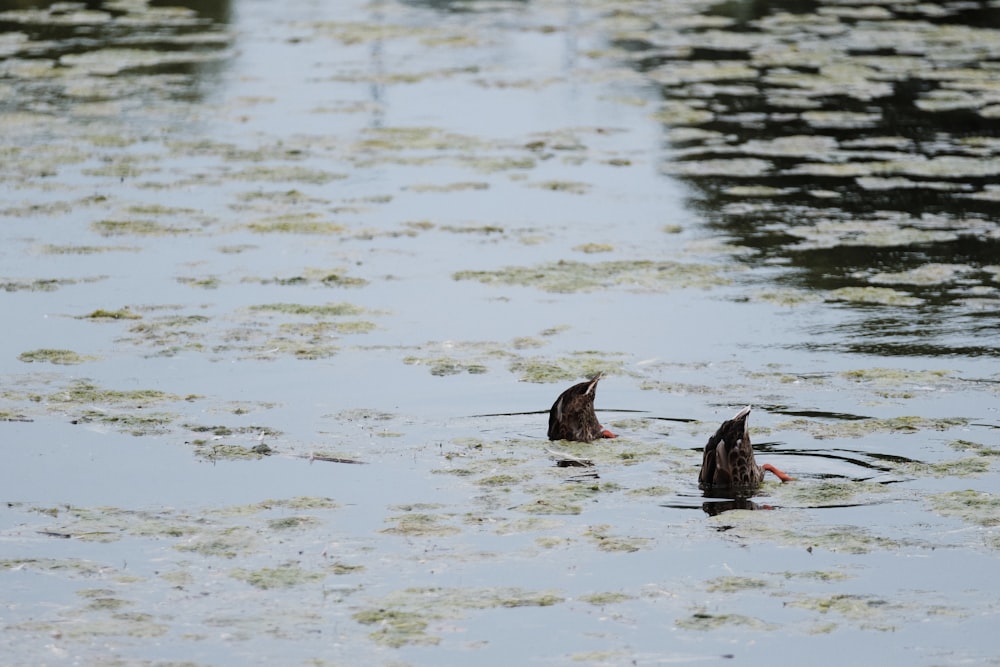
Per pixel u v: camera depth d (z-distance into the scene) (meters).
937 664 30.36
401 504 38.53
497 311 55.09
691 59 100.25
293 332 52.44
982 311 55.12
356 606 32.94
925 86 92.31
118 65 97.81
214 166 75.62
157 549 35.84
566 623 32.16
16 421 44.19
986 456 41.47
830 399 46.25
